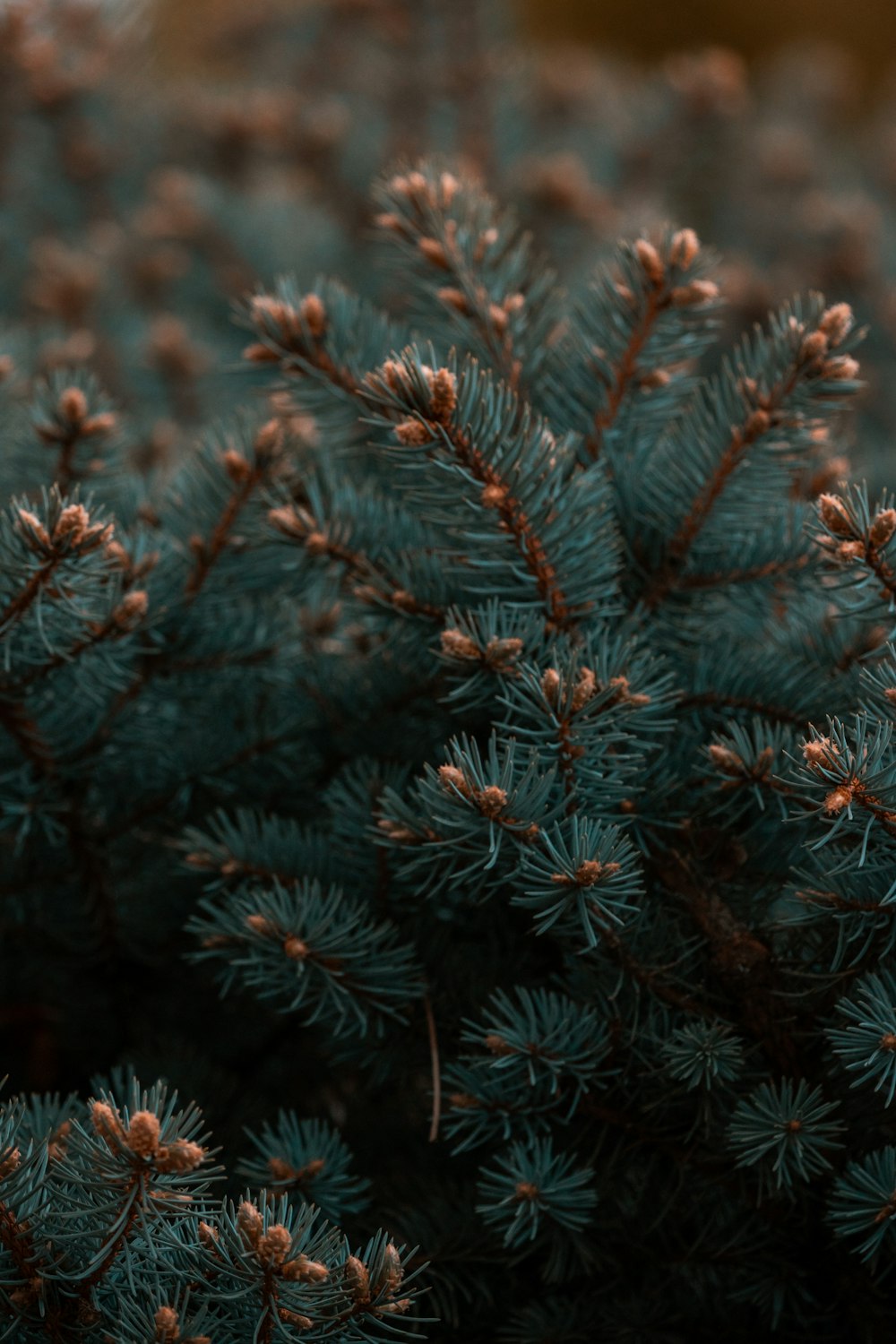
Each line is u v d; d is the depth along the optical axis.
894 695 1.15
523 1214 1.17
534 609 1.22
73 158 2.23
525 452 1.19
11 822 1.27
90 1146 1.09
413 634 1.27
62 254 1.99
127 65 2.52
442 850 1.17
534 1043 1.18
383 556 1.25
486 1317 1.23
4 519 1.19
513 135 2.42
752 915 1.21
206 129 2.28
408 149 2.33
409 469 1.21
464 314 1.29
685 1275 1.21
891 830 1.14
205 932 1.23
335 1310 1.11
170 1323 1.09
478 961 1.26
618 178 2.50
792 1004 1.19
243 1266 1.10
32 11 2.15
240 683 1.32
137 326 1.97
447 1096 1.19
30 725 1.25
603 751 1.18
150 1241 1.10
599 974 1.20
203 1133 1.30
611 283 1.28
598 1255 1.21
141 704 1.30
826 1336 1.20
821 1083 1.18
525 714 1.18
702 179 2.55
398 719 1.30
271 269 2.08
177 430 1.66
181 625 1.29
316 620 1.34
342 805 1.28
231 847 1.25
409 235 1.32
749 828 1.22
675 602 1.27
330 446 1.31
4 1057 1.39
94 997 1.38
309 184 2.29
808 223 2.18
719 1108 1.19
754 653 1.27
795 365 1.23
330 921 1.21
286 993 1.25
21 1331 1.11
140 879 1.34
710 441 1.25
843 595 1.28
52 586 1.17
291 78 2.63
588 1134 1.21
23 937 1.33
